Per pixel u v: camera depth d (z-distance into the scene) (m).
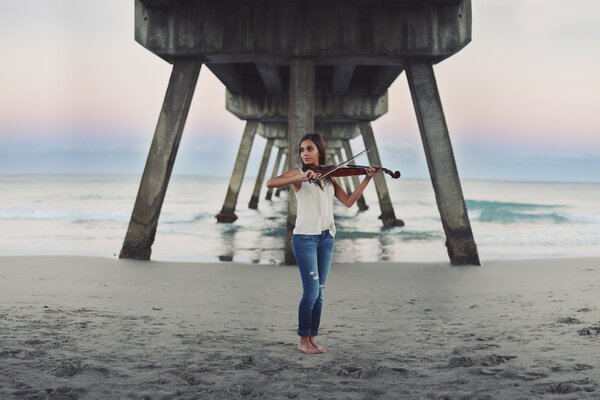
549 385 3.65
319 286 4.71
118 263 11.69
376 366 4.24
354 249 18.39
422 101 12.80
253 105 24.64
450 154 12.59
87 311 6.40
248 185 125.88
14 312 6.17
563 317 6.14
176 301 7.40
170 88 13.02
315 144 4.66
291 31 12.70
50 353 4.50
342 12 12.66
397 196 73.69
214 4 12.73
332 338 5.27
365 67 22.09
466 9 12.50
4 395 3.48
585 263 12.08
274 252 17.00
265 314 6.56
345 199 4.76
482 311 6.71
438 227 27.58
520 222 34.06
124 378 3.88
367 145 27.30
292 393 3.59
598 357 4.40
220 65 17.67
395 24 12.60
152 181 12.89
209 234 23.03
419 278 10.12
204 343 4.95
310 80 12.99
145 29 12.83
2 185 98.50
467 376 3.96
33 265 10.97
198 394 3.56
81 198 59.66
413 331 5.59
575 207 49.72
